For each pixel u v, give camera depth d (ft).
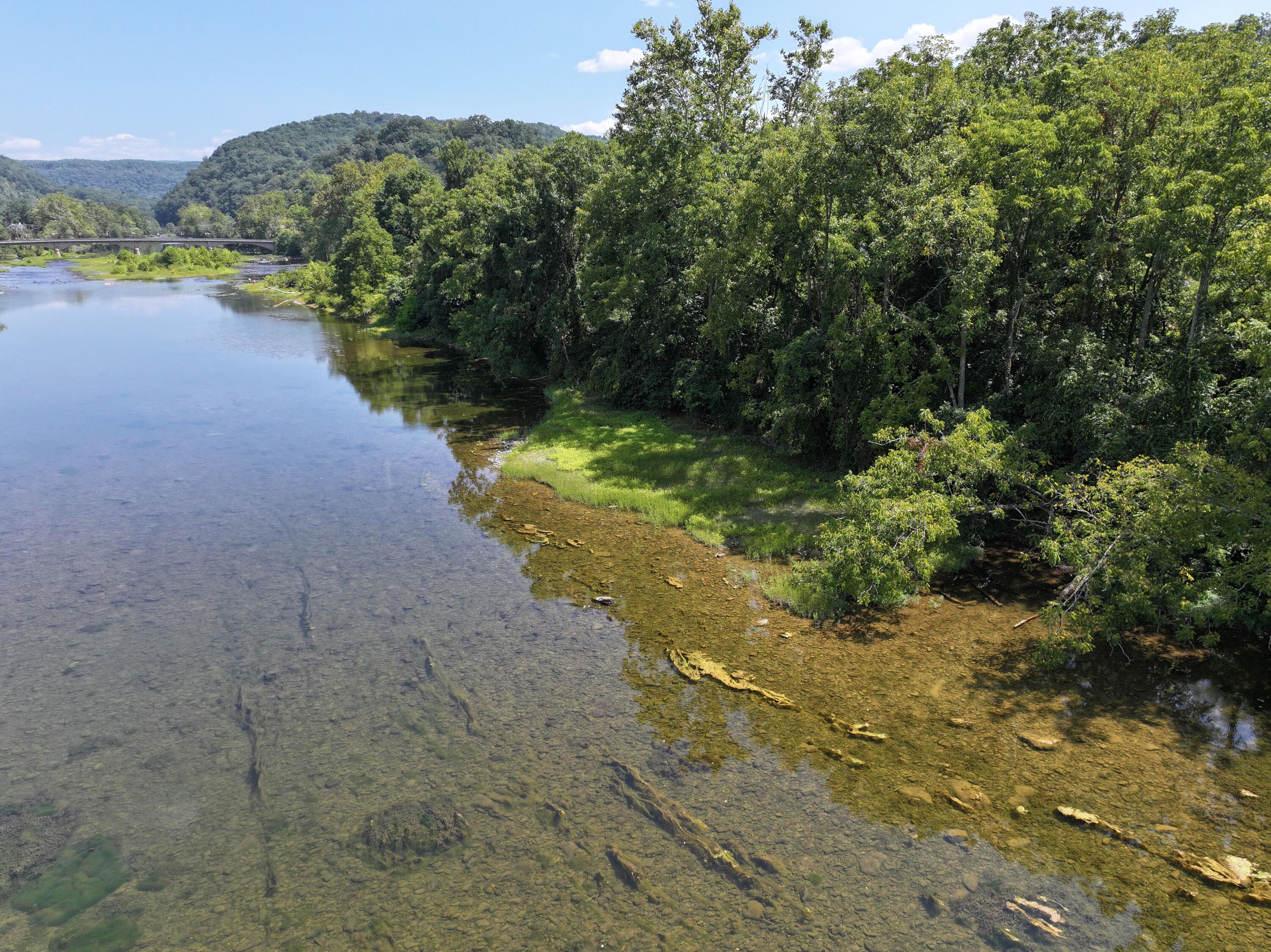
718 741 41.65
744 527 71.41
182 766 40.40
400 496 83.35
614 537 71.46
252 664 49.90
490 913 31.14
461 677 48.19
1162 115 63.52
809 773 39.01
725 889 32.12
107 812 37.17
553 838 35.01
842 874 32.73
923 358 77.41
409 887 32.53
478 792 37.93
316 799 37.70
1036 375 69.92
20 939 30.32
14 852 34.63
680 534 71.87
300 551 68.39
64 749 41.81
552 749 41.16
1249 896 31.04
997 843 34.30
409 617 56.13
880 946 29.35
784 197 83.30
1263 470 51.06
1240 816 35.45
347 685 47.42
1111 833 34.60
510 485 86.99
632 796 37.37
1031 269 68.03
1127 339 68.23
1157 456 56.08
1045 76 76.07
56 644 52.49
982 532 68.03
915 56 81.05
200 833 35.73
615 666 49.37
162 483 87.25
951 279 69.67
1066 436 65.05
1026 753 40.24
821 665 49.21
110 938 30.27
